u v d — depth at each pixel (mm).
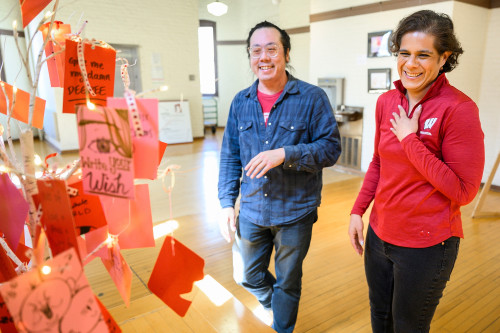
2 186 627
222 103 10422
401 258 1232
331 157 1511
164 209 3846
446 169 1075
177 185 4734
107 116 524
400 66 1146
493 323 2016
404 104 1224
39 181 525
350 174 5344
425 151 1097
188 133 8211
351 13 4930
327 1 5246
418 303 1233
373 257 1401
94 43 708
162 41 7758
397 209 1224
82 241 720
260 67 1500
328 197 4266
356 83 5059
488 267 2611
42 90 7945
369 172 1490
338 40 5191
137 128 553
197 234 3217
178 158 6496
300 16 7637
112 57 750
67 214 526
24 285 484
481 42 4297
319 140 1518
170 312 1243
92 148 546
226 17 9766
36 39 6027
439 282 1201
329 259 2770
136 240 710
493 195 4324
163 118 7863
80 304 529
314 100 1526
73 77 707
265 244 1716
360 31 4863
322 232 3264
